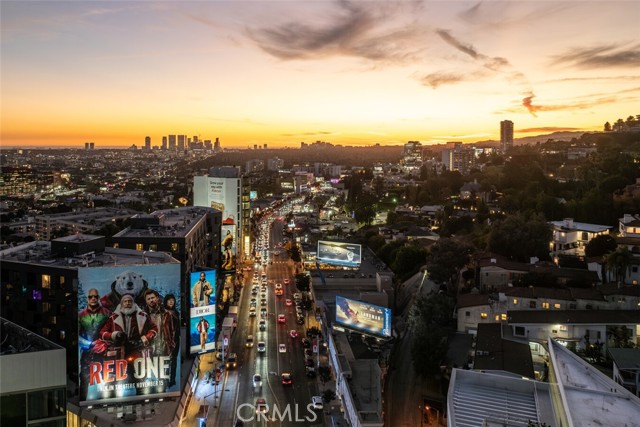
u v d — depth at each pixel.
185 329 100.62
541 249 122.25
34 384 42.88
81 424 70.62
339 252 148.00
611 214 146.25
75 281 73.12
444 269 115.88
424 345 82.69
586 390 51.00
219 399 82.38
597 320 83.56
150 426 67.06
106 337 71.94
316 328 111.44
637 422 45.56
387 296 111.00
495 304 93.75
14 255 85.06
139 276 73.44
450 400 51.19
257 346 104.75
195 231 122.56
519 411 51.44
